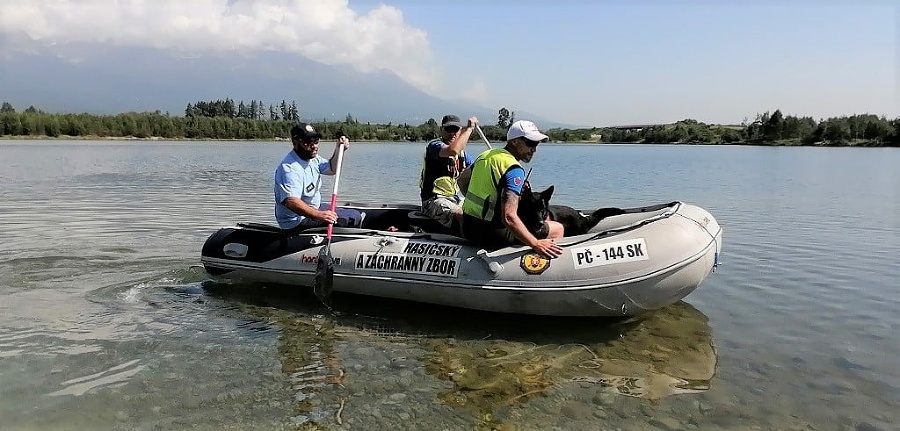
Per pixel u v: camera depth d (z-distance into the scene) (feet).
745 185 59.26
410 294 17.88
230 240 20.43
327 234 18.95
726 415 12.11
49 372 13.57
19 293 19.20
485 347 15.52
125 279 20.93
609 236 16.72
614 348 15.47
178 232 29.37
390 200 46.09
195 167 83.10
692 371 14.10
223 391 12.86
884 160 114.32
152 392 12.75
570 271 16.24
